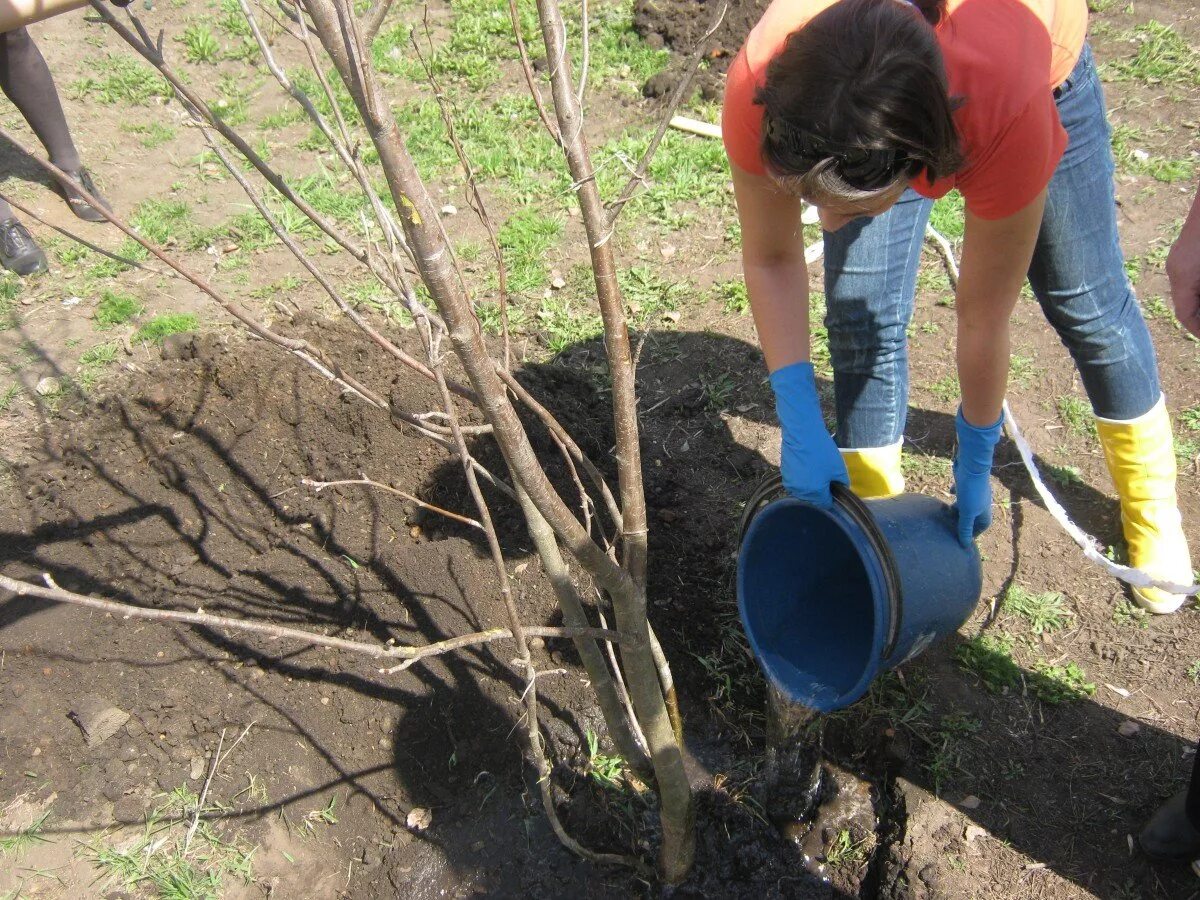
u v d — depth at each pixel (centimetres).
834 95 130
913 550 198
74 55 566
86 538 304
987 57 151
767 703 249
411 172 109
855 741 256
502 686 270
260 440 325
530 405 178
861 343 248
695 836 248
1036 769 242
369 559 298
